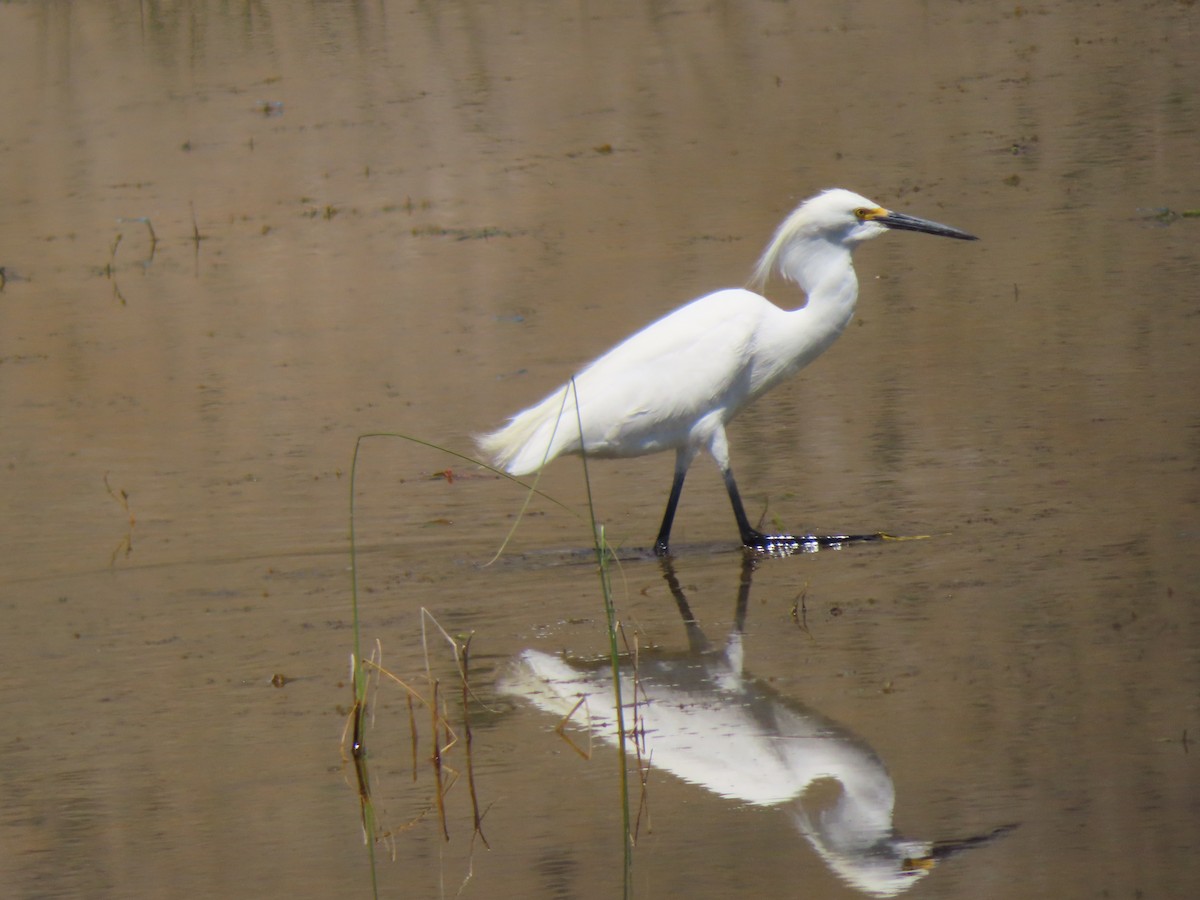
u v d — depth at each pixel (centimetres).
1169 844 698
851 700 878
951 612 1002
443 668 985
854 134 2605
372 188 2569
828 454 1378
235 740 900
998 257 1933
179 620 1111
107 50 3716
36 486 1451
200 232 2408
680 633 1012
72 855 771
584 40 3525
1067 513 1173
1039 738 809
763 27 3500
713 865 717
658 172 2508
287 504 1355
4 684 1009
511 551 1218
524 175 2564
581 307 1891
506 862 735
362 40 3688
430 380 1681
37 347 1927
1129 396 1437
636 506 1312
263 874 740
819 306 1251
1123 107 2569
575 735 872
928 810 748
